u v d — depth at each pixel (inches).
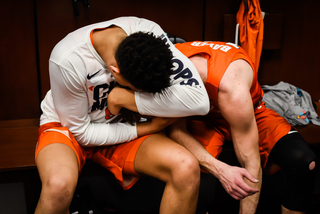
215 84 41.1
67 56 37.8
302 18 90.1
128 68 32.9
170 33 86.1
